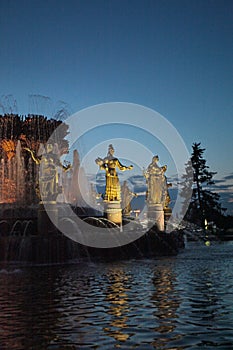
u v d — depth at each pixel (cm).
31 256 1673
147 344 569
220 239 4591
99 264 1634
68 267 1529
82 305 825
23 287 1060
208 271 1340
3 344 579
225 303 809
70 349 554
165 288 1004
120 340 589
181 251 2467
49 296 929
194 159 6166
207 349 542
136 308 787
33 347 564
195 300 846
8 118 2761
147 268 1466
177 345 561
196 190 6103
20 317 732
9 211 2433
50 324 682
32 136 2767
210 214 5994
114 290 993
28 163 2709
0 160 2717
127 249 1959
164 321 686
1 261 1666
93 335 616
